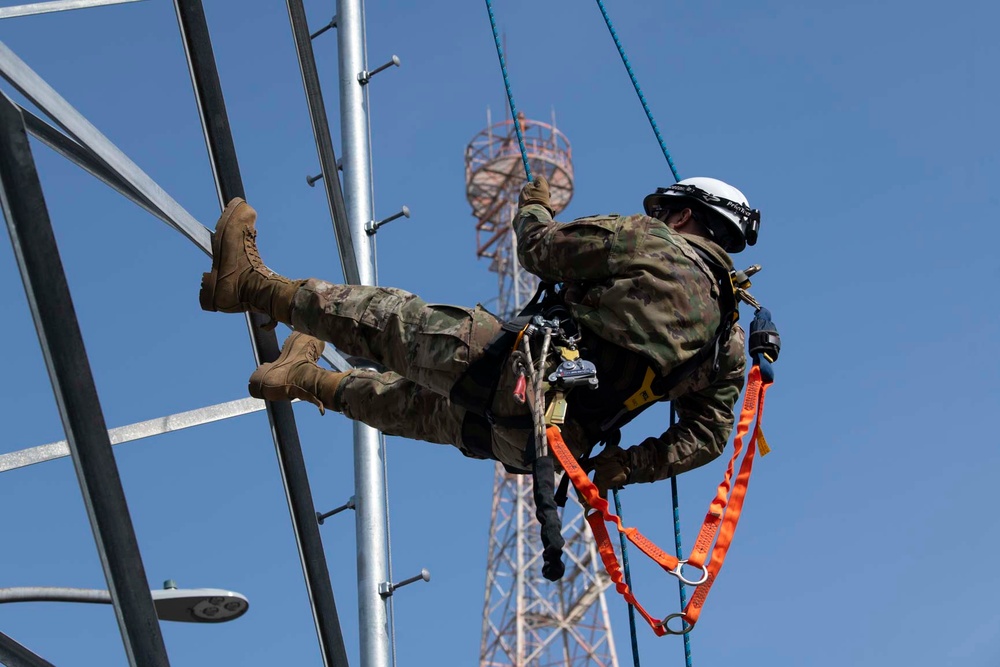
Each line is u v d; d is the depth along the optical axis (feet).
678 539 21.66
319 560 23.27
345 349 20.13
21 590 21.90
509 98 23.59
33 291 15.94
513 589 126.93
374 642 26.81
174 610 26.63
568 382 18.15
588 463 20.52
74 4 21.66
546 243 19.29
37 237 15.90
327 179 27.94
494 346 18.89
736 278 20.58
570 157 144.56
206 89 21.45
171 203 20.80
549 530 16.96
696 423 21.30
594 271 19.01
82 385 16.30
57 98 18.71
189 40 21.24
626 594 18.33
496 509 134.00
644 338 18.74
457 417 20.36
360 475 28.50
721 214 20.85
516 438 19.39
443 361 19.19
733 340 21.06
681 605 21.65
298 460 22.93
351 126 31.81
